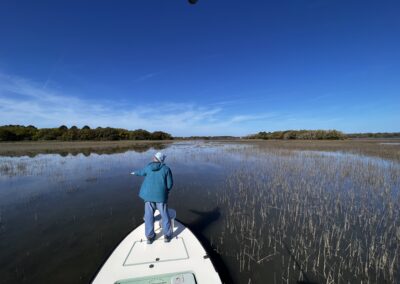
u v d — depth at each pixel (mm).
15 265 4203
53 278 3834
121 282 3410
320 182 10656
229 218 6438
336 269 4125
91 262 4293
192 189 9586
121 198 8273
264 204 7641
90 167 15203
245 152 24969
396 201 7840
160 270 3678
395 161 16328
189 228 5422
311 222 5859
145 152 26906
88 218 6422
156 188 4465
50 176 12273
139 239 4664
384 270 4078
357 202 7801
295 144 37938
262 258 4438
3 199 8258
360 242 5051
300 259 4418
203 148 33250
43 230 5664
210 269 3721
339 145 33531
